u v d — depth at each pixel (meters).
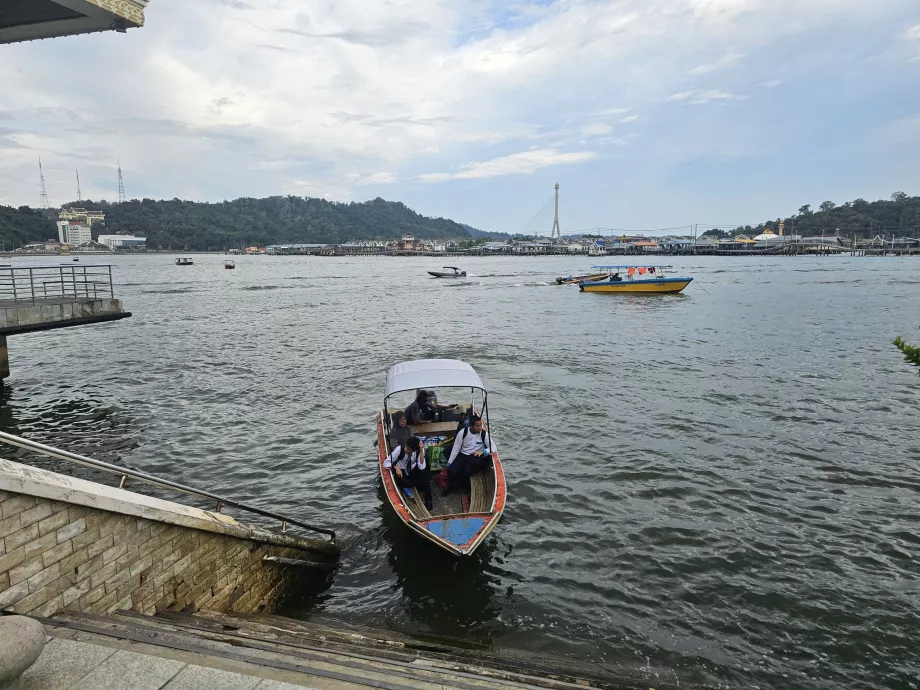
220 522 7.14
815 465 13.27
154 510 6.11
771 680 7.02
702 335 31.61
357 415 17.42
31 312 19.08
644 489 12.14
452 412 13.06
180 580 6.54
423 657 6.46
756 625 8.00
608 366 23.78
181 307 48.00
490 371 23.14
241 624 6.43
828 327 34.03
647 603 8.48
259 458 14.06
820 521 10.79
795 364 23.77
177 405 18.52
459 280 84.00
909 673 7.13
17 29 10.36
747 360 24.66
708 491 12.02
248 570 7.67
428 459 11.38
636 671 7.12
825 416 16.70
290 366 24.41
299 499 11.92
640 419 16.62
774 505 11.41
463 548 8.65
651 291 55.12
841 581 8.95
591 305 48.03
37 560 5.02
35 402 18.86
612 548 9.95
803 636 7.79
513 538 10.30
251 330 34.84
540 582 9.02
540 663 7.12
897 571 9.22
